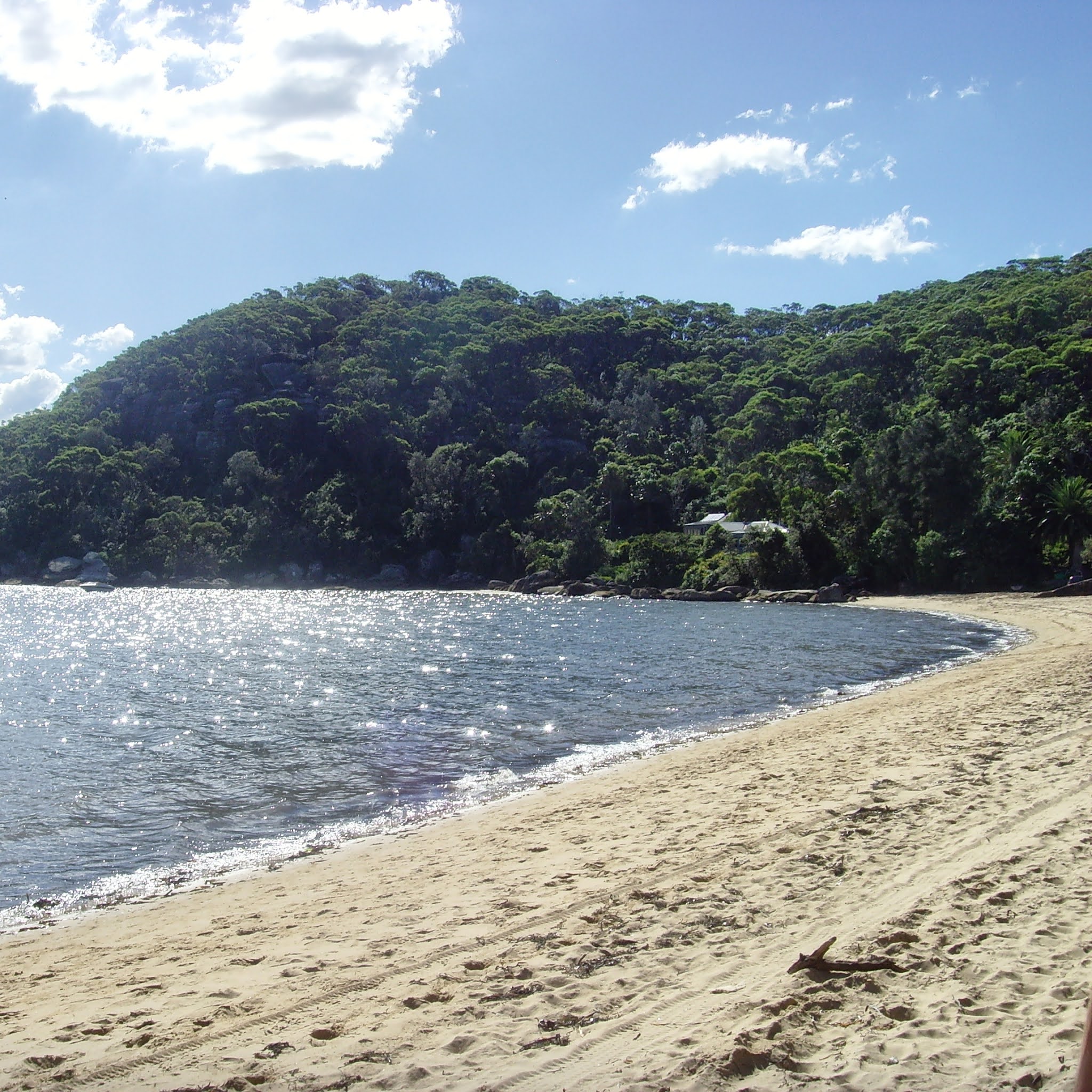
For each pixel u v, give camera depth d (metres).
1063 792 10.92
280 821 13.92
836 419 119.00
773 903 8.00
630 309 197.12
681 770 15.41
